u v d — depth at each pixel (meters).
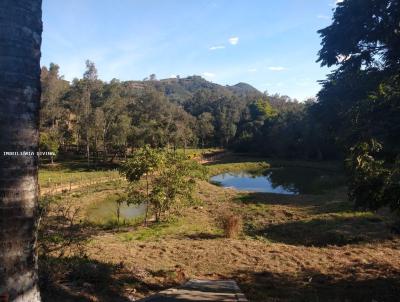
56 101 65.88
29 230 3.12
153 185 21.80
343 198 27.25
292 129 69.94
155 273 8.73
